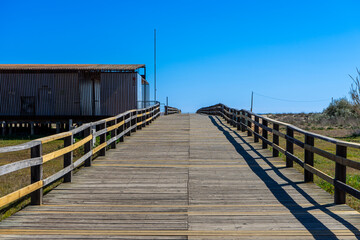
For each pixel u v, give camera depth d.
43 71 27.36
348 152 15.02
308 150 7.89
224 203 6.45
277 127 10.95
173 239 4.70
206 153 11.73
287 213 5.79
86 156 9.25
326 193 7.05
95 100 27.31
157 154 11.58
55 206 6.23
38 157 6.13
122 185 7.77
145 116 20.08
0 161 14.42
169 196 6.93
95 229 5.07
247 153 11.66
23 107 27.52
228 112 21.72
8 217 5.61
